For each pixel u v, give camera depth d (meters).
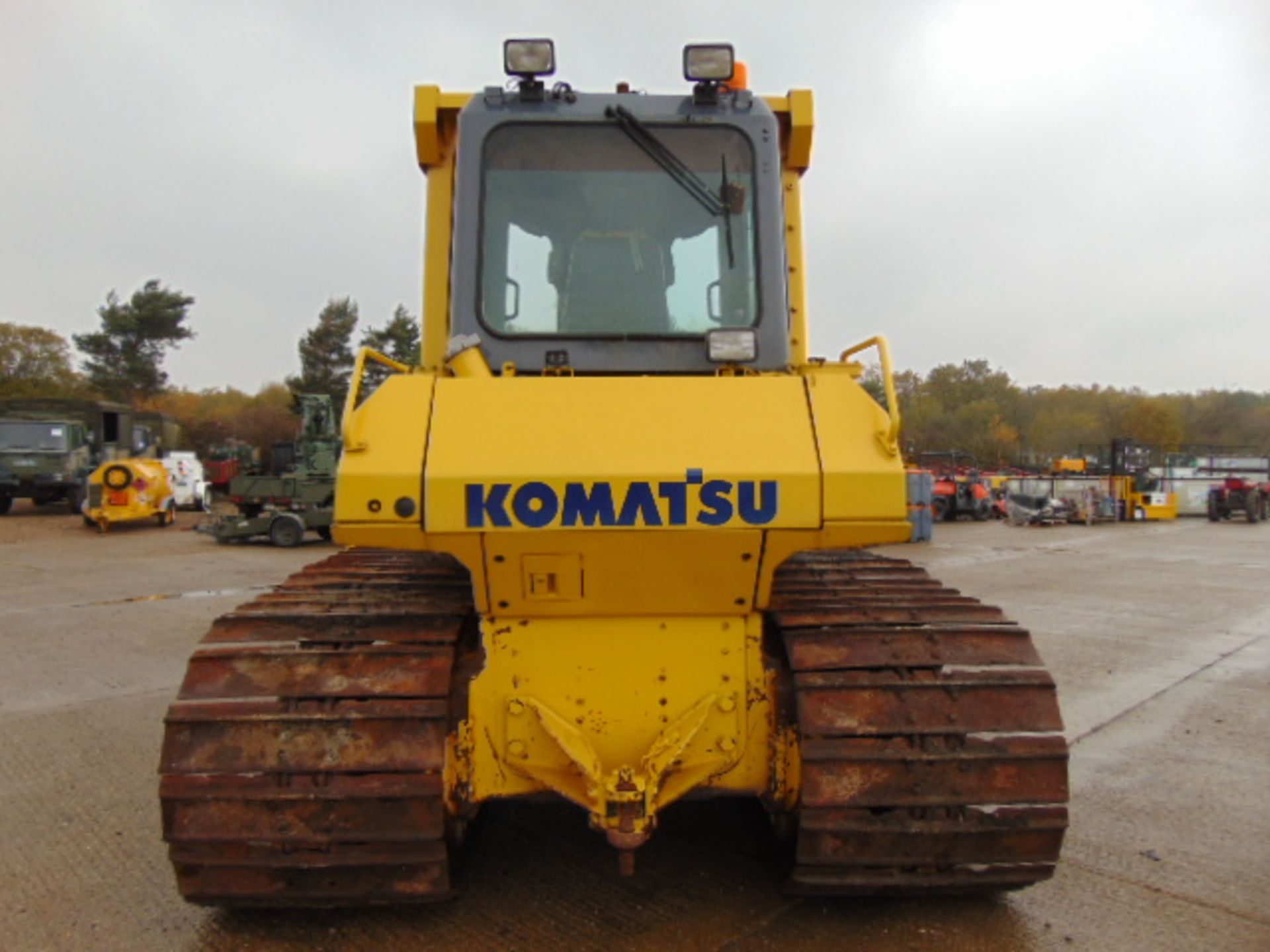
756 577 2.92
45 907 3.39
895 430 2.78
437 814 2.86
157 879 3.62
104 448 27.27
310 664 3.02
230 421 53.84
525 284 3.46
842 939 3.14
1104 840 4.01
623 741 3.09
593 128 3.55
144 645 8.12
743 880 3.56
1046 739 2.94
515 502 2.70
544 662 3.07
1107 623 9.47
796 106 3.82
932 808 2.89
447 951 3.06
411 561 4.38
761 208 3.54
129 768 4.94
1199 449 44.34
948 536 21.78
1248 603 10.84
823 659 3.05
